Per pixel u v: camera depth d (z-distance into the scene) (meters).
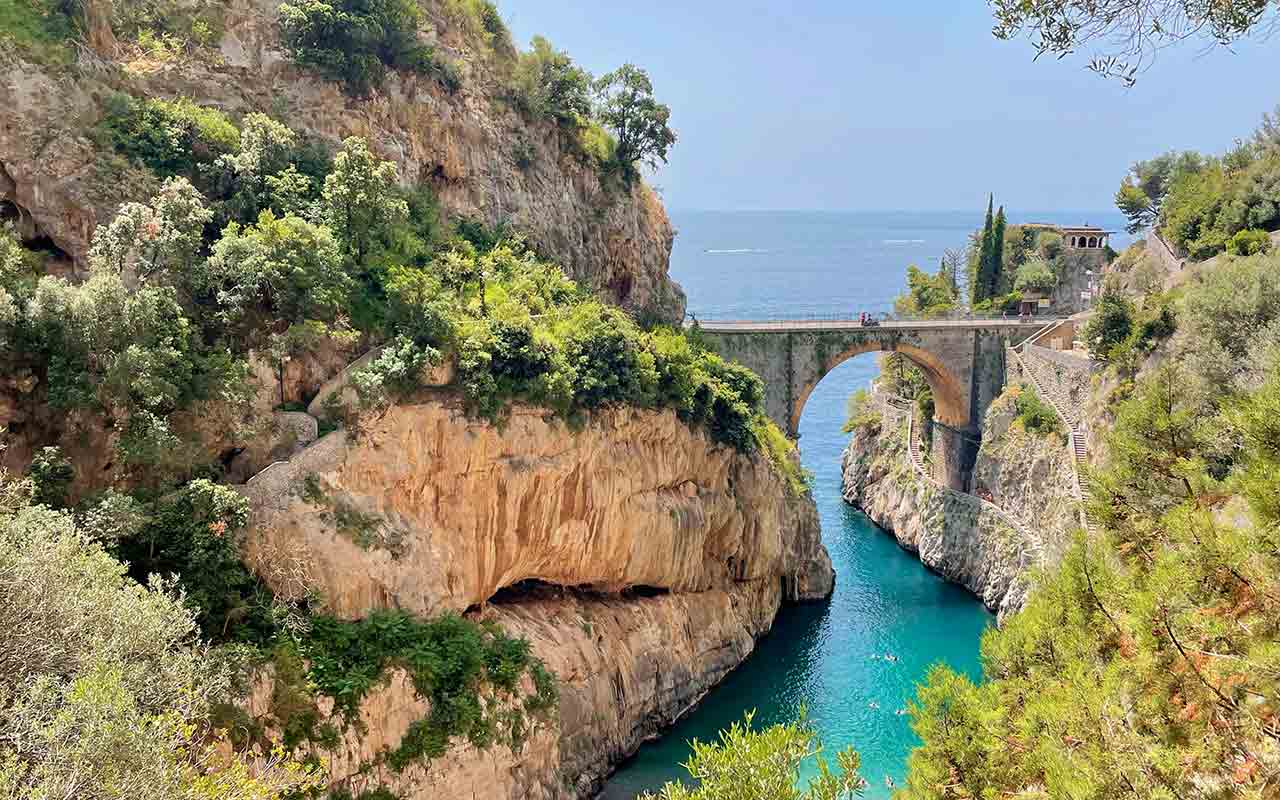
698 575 55.19
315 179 46.31
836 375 185.62
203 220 39.16
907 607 65.12
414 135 54.59
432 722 34.88
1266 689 13.91
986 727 21.98
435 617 38.81
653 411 50.97
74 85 41.50
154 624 24.22
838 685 53.25
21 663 21.56
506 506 43.91
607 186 69.81
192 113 44.41
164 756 19.91
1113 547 20.80
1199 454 20.61
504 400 43.47
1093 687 17.41
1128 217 113.88
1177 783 14.59
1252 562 14.91
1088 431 59.78
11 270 36.16
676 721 49.88
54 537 26.39
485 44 63.44
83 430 35.12
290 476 36.94
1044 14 14.09
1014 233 119.75
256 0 50.72
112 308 34.38
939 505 74.38
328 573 36.41
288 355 39.34
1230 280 49.28
